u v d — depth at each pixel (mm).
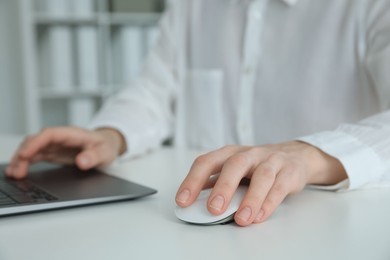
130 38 2812
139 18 2820
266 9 1146
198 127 1285
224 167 493
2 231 469
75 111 2762
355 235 430
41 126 2785
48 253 406
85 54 2707
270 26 1138
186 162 856
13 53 2725
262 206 471
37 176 712
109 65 2789
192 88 1291
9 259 395
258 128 1164
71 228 473
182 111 1310
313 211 511
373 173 594
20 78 2719
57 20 2664
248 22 1156
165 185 665
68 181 666
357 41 1021
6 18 2719
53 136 775
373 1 974
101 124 964
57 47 2646
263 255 385
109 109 1099
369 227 453
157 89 1266
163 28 1338
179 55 1308
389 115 683
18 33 2662
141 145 947
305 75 1085
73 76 2703
